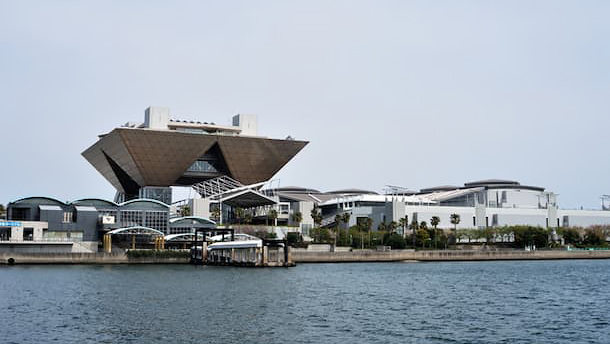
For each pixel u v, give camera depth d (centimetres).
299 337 4838
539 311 6462
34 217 14512
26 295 7275
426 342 4722
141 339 4691
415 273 12019
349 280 10031
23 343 4522
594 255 19912
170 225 16138
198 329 5103
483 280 10369
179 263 14225
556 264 16288
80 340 4631
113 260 13625
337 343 4638
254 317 5750
